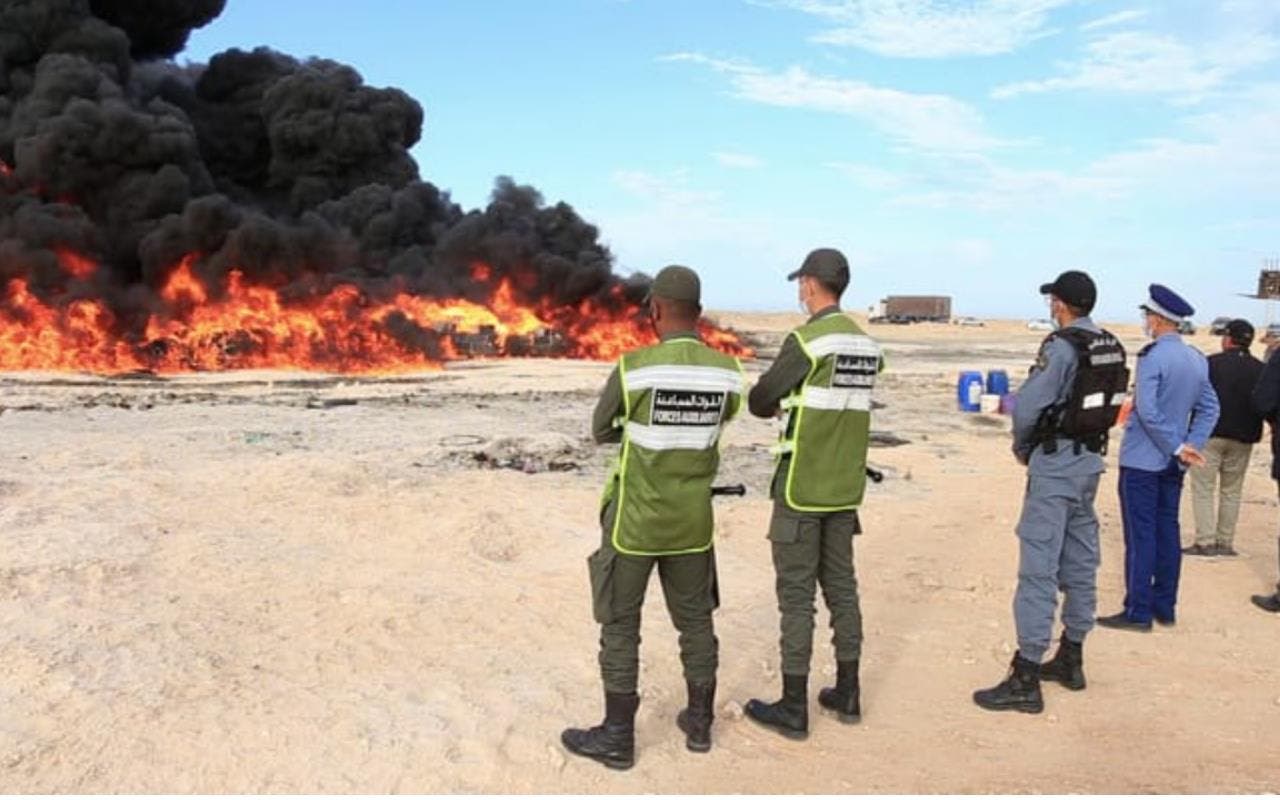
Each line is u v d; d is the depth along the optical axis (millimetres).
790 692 4719
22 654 4852
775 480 4793
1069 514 5270
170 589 6012
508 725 4578
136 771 4004
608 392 4258
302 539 7359
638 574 4293
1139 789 4215
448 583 6633
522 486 10297
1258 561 8484
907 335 77688
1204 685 5523
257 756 4180
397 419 16562
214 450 11883
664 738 4629
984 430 18016
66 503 7734
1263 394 7477
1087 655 6027
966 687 5445
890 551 8469
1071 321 5254
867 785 4219
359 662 5246
